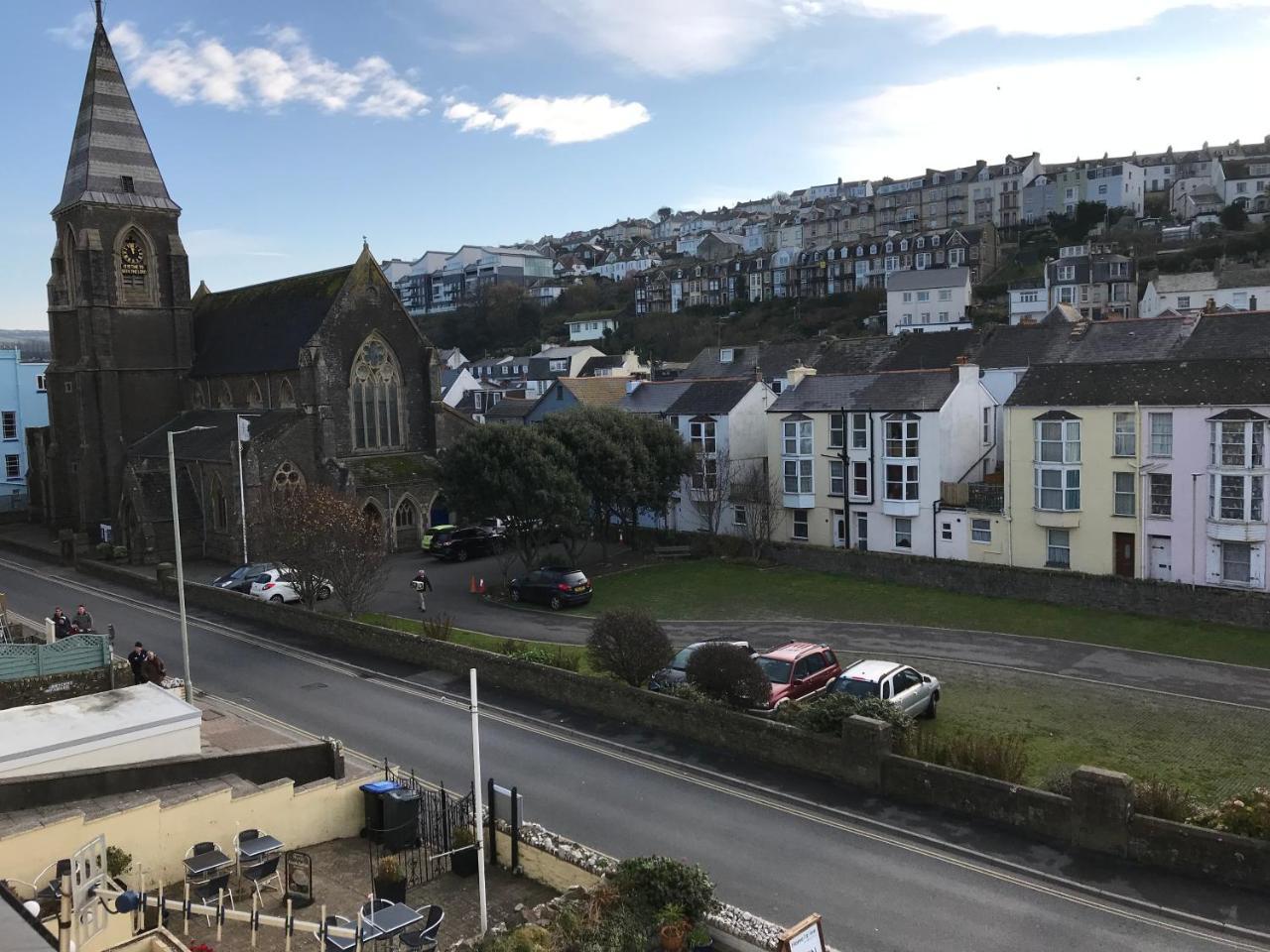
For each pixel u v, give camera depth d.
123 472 62.88
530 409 88.81
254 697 31.44
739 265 157.25
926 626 39.88
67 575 53.97
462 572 52.50
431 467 61.53
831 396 56.25
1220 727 27.59
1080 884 18.66
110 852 17.00
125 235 64.06
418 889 18.38
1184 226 131.38
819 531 56.31
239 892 17.78
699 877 16.55
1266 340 49.25
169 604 45.88
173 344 67.06
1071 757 25.56
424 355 64.12
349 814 21.05
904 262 139.12
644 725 28.14
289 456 57.09
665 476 54.28
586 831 21.31
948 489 51.25
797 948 15.09
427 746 26.80
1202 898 18.02
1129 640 36.97
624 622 30.03
